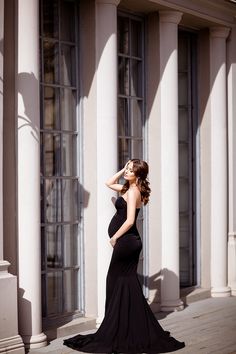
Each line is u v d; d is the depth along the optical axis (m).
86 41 8.44
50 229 8.16
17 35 7.17
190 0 9.62
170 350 7.32
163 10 9.41
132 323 7.37
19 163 7.20
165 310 9.47
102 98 8.34
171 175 9.52
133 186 7.61
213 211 10.64
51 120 8.17
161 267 9.56
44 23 8.06
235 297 10.63
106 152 8.34
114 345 7.28
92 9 8.37
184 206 10.58
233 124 10.84
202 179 10.68
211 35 10.56
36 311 7.34
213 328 8.42
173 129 9.52
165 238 9.52
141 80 9.62
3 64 7.09
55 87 8.21
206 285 10.70
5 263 6.90
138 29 9.61
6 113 7.16
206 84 10.63
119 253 7.45
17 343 6.96
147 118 9.66
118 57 9.23
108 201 8.31
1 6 6.86
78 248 8.51
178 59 10.48
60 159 8.30
